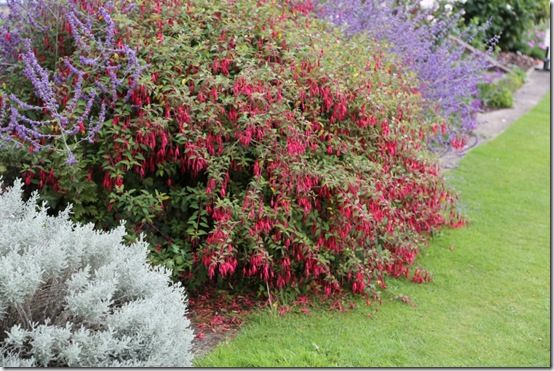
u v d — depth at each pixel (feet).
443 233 18.13
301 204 12.88
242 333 12.12
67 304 8.43
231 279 13.87
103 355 7.88
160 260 12.43
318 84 13.44
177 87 12.21
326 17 18.40
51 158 12.03
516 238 18.02
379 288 14.44
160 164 12.38
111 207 12.32
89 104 11.40
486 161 25.35
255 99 12.28
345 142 13.60
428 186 15.37
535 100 38.60
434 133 17.11
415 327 12.79
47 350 7.64
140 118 11.80
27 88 12.97
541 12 44.32
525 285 15.07
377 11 21.16
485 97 34.73
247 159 12.59
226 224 12.01
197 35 12.92
